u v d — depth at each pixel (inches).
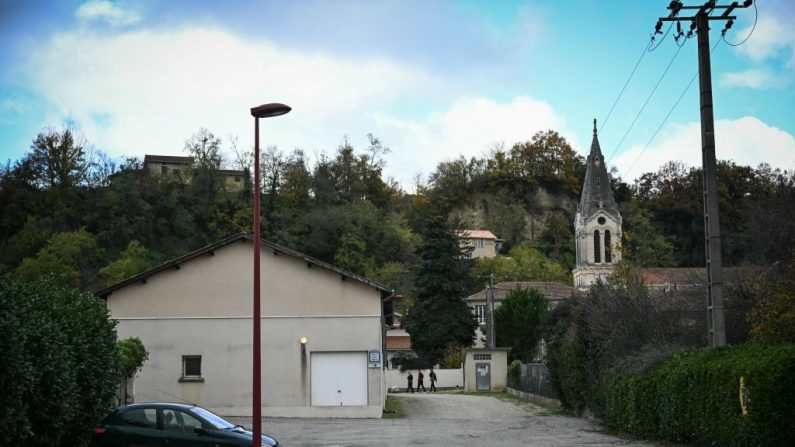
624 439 950.4
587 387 1296.8
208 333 1289.4
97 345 802.8
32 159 4222.4
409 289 3735.2
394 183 5826.8
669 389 849.5
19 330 584.4
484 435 1005.8
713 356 780.0
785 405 598.2
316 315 1291.8
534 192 6569.9
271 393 1278.3
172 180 4800.7
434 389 2496.3
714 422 717.9
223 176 4813.0
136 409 741.3
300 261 1302.9
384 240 4384.8
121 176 4473.4
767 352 658.8
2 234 3946.9
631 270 1375.5
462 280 2970.0
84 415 766.5
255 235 733.9
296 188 4756.4
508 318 2952.8
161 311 1291.8
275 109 759.1
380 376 1286.9
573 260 5575.8
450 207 6382.9
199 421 731.4
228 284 1298.0
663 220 4753.9
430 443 899.4
